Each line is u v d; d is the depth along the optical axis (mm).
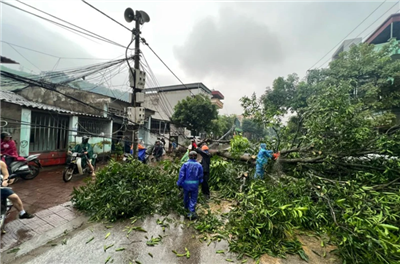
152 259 2625
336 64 13812
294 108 16703
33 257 2518
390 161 4453
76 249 2750
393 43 13648
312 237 3344
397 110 9734
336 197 3834
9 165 5102
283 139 6918
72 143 8297
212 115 18562
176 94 25734
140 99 6547
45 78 6609
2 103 6555
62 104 11031
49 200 4457
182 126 18297
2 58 3316
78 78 6680
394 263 2309
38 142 7562
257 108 6414
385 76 11328
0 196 3039
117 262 2523
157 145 10695
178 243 3045
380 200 3330
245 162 6891
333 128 4809
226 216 4027
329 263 2668
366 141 4750
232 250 2871
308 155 5598
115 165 4977
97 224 3512
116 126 12625
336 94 4879
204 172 5059
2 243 2773
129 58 6383
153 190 4801
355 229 2607
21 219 3486
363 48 13391
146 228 3467
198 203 4781
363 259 2512
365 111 5488
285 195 4059
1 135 5133
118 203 3836
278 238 3125
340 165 4996
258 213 3271
